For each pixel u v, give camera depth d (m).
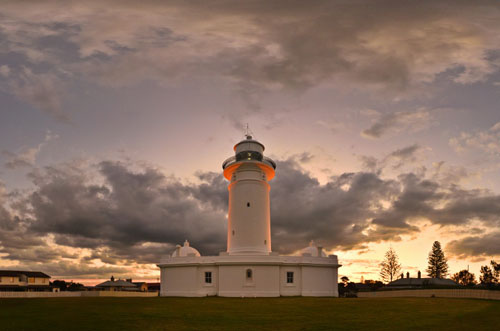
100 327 24.31
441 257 123.31
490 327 24.48
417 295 62.06
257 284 52.97
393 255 123.69
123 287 111.75
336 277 57.03
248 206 58.75
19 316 29.12
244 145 62.53
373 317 29.38
